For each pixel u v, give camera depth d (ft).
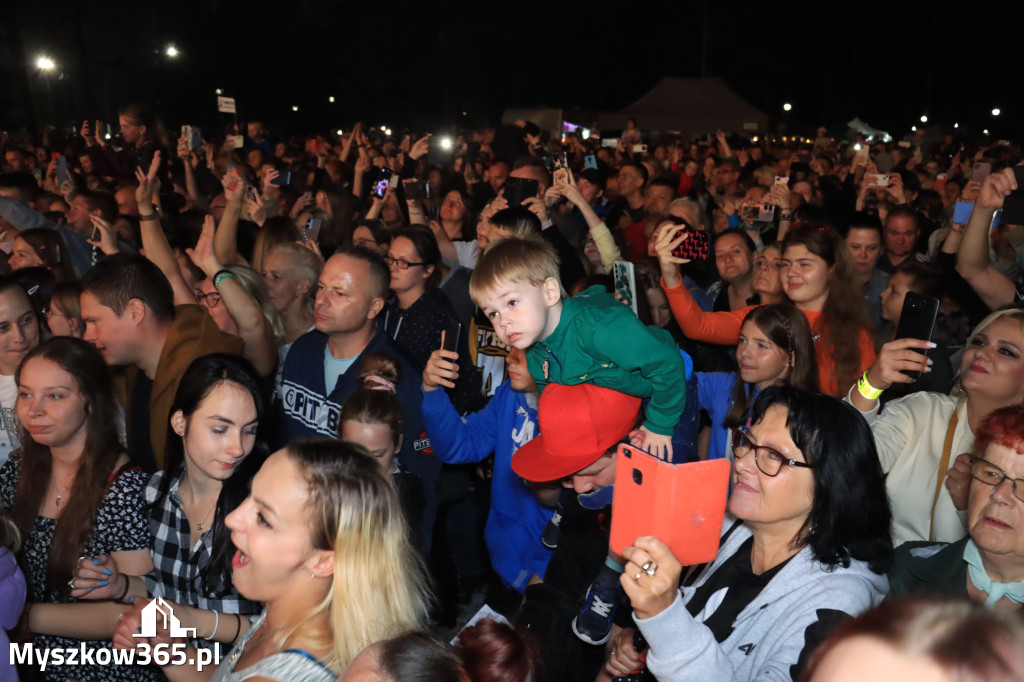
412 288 18.38
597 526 10.47
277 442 15.38
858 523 7.71
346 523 7.06
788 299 16.99
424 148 32.76
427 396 12.72
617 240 28.43
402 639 6.35
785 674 6.89
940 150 65.77
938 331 15.44
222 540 9.93
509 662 6.63
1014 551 7.83
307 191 29.91
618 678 8.92
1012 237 20.80
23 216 22.22
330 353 15.26
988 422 8.05
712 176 48.03
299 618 7.23
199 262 15.56
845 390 14.49
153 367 13.25
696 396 11.89
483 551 18.02
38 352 10.55
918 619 3.75
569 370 10.36
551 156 50.03
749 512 7.93
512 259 10.05
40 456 10.95
